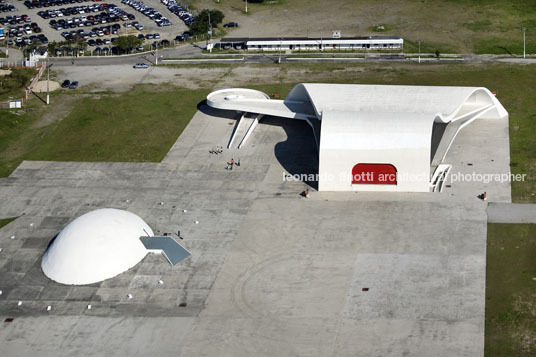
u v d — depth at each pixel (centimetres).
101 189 10419
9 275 8400
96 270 8238
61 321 7569
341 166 9975
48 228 9400
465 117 11881
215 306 7719
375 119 10225
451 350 6931
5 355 7081
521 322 7306
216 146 11719
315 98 11375
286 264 8406
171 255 8631
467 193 9894
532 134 11725
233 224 9306
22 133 12612
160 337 7275
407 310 7531
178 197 10081
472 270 8162
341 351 6975
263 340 7181
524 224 9050
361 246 8706
